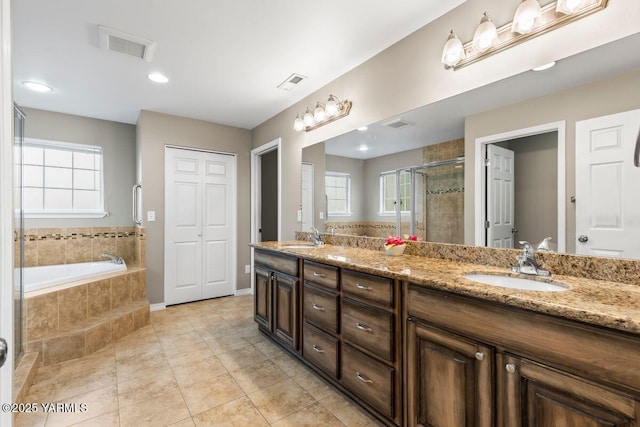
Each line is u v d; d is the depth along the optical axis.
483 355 1.13
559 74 1.38
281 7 1.76
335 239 2.77
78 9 1.76
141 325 2.97
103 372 2.13
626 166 1.21
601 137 1.27
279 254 2.50
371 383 1.60
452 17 1.77
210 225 3.96
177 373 2.13
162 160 3.57
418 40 1.97
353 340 1.73
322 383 2.01
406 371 1.43
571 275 1.35
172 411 1.72
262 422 1.63
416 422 1.38
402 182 2.15
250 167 4.25
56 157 3.54
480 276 1.48
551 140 1.42
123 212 3.87
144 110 3.44
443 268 1.57
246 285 4.22
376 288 1.59
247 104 3.29
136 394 1.87
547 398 0.97
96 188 3.75
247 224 4.23
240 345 2.59
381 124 2.25
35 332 2.24
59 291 2.40
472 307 1.17
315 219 2.98
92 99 3.11
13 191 0.67
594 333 0.88
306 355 2.14
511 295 1.05
